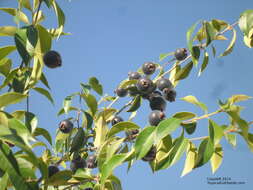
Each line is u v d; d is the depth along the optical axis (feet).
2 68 1.03
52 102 1.06
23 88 1.00
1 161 0.73
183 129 0.86
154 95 1.08
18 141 0.67
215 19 1.09
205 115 0.86
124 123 1.00
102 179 0.85
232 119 0.86
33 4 1.08
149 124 0.91
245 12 0.98
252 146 0.88
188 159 1.03
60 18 1.07
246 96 0.89
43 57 0.99
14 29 0.99
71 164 1.07
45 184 0.87
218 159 1.03
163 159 0.94
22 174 0.75
